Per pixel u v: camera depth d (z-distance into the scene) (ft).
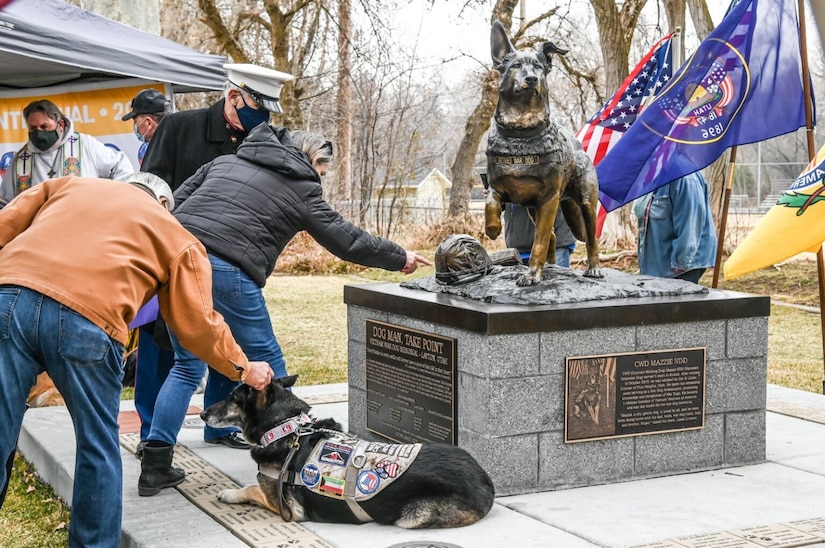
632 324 14.82
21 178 24.66
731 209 74.54
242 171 15.21
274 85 17.66
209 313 11.91
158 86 27.63
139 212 11.56
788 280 50.67
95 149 25.23
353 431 17.99
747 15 21.12
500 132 15.16
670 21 54.65
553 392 14.37
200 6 61.31
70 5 25.50
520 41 67.31
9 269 11.01
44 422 19.83
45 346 10.81
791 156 93.35
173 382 14.80
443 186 80.28
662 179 21.33
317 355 31.60
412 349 15.70
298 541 12.03
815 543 11.93
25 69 27.35
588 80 68.95
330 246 15.64
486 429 13.97
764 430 16.20
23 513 15.92
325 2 68.18
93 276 10.99
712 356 15.61
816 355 31.68
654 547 11.72
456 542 11.92
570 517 13.05
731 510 13.43
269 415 13.10
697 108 21.25
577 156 15.76
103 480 11.30
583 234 16.61
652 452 15.26
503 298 14.78
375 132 79.30
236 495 13.83
